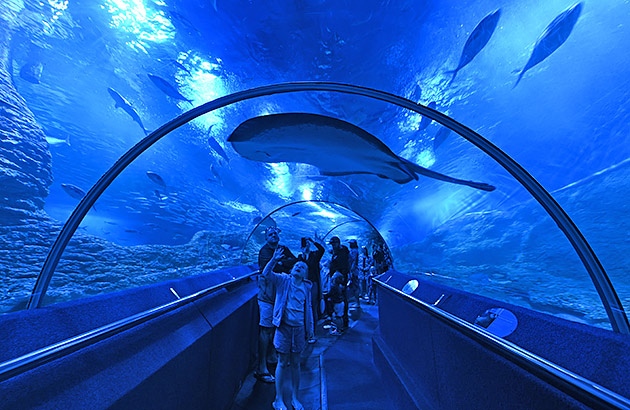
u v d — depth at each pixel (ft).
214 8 10.36
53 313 3.61
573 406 2.42
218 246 24.85
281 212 28.81
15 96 18.45
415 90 9.51
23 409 2.43
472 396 4.34
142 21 12.41
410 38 8.84
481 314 4.78
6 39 15.66
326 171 12.50
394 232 16.61
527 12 7.33
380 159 10.44
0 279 16.84
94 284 20.79
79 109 18.71
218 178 18.29
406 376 8.25
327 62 10.12
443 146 9.64
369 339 18.29
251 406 10.00
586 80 7.59
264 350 12.35
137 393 3.82
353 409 9.46
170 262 25.71
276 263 10.72
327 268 26.81
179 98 14.39
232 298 11.29
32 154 19.88
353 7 8.70
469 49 8.20
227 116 13.04
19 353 2.79
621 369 2.42
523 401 3.08
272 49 10.62
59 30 14.75
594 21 6.94
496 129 9.13
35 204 20.36
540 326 3.64
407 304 8.59
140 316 4.78
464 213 11.77
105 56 14.92
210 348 7.45
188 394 5.89
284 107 11.11
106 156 21.30
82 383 3.17
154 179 20.27
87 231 23.04
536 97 8.27
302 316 9.90
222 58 11.76
